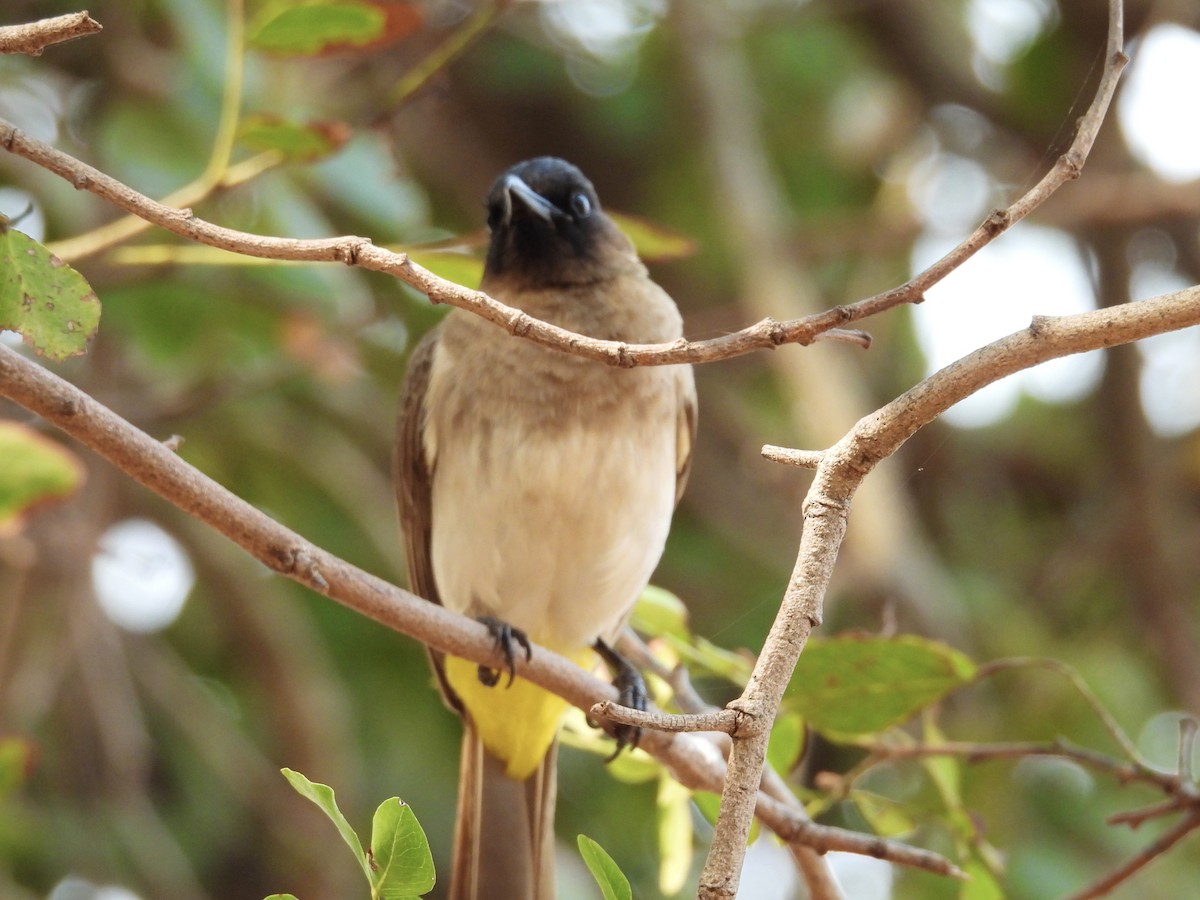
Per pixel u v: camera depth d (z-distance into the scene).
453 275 7.21
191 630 12.26
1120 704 11.21
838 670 6.86
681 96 13.21
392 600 5.67
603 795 11.62
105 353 11.11
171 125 9.12
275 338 10.47
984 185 13.76
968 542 13.35
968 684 6.90
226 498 5.16
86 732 10.95
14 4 10.73
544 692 8.02
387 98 7.45
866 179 14.02
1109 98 4.49
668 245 7.15
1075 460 13.62
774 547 12.63
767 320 4.44
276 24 6.62
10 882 10.16
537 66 13.46
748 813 4.14
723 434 13.21
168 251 7.06
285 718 11.09
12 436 6.00
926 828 9.58
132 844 10.70
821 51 13.76
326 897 10.73
